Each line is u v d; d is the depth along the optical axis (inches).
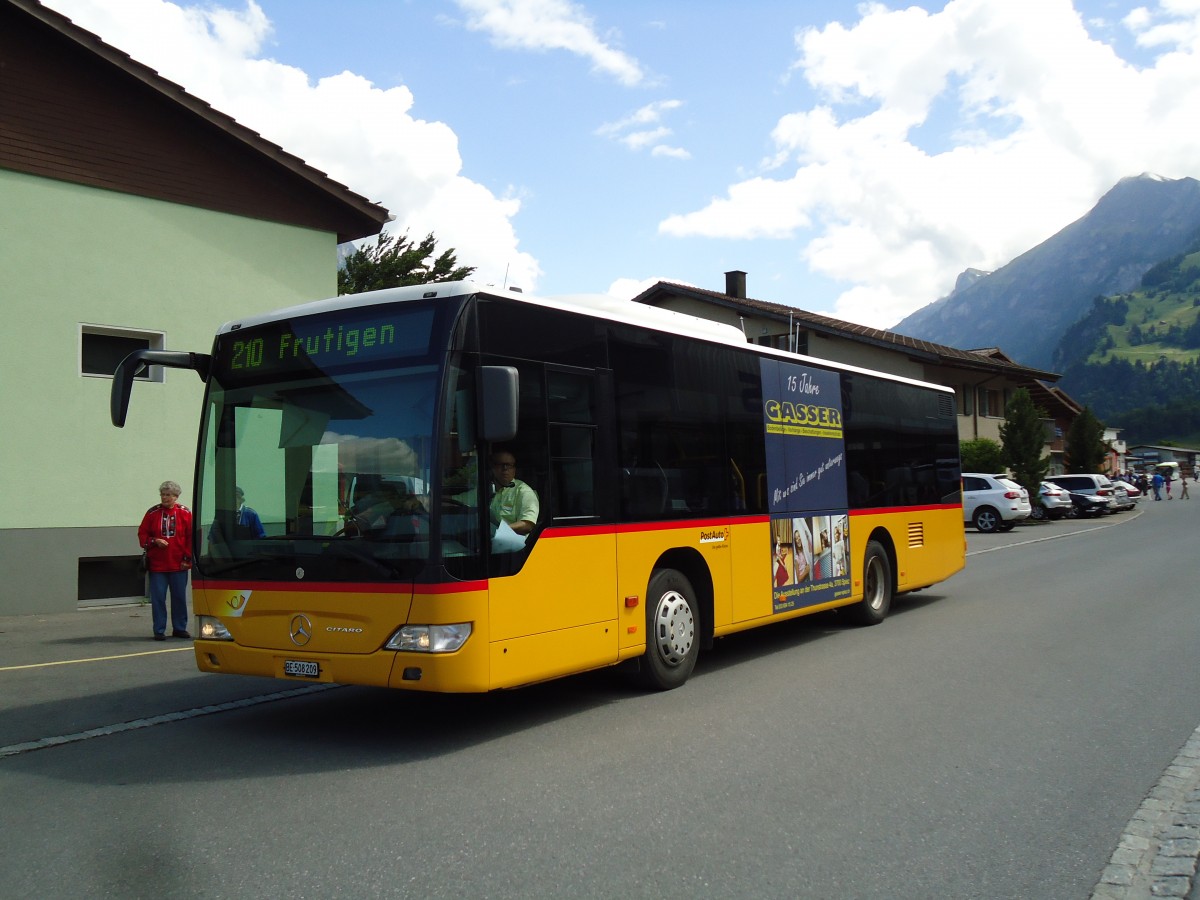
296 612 258.4
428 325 255.6
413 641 241.0
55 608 568.4
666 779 225.1
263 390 278.2
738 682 339.9
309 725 287.9
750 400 383.9
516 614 258.7
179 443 625.9
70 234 589.6
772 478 393.4
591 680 346.3
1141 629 443.8
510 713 298.5
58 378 580.1
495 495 258.1
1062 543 1043.9
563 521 279.4
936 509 546.3
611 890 161.6
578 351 294.0
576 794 214.7
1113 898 159.2
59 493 576.7
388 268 1280.8
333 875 169.2
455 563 243.8
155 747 263.1
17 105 574.2
